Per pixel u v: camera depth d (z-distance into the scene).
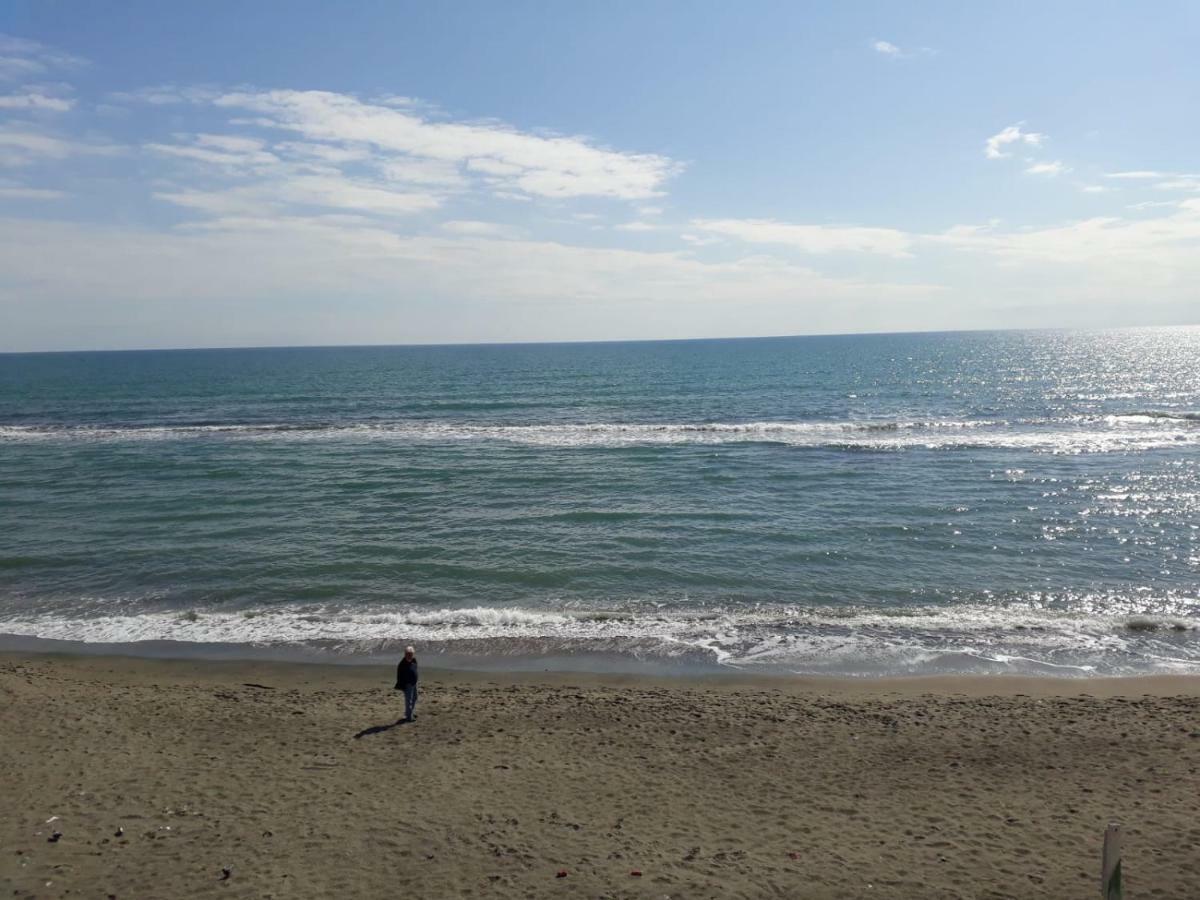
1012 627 18.33
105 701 14.02
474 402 73.94
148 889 8.23
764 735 12.50
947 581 21.72
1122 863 8.60
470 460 41.19
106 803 10.13
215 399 81.31
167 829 9.46
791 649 17.16
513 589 21.41
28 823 9.57
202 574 22.75
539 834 9.41
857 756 11.68
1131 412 58.97
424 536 26.45
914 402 69.50
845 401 71.12
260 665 16.52
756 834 9.41
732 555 24.08
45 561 24.00
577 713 13.53
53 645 17.70
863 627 18.45
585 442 47.34
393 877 8.48
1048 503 30.03
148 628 18.75
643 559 23.75
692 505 30.48
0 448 46.75
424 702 14.12
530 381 102.44
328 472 38.12
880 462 39.00
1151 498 30.58
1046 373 104.00
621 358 172.75
